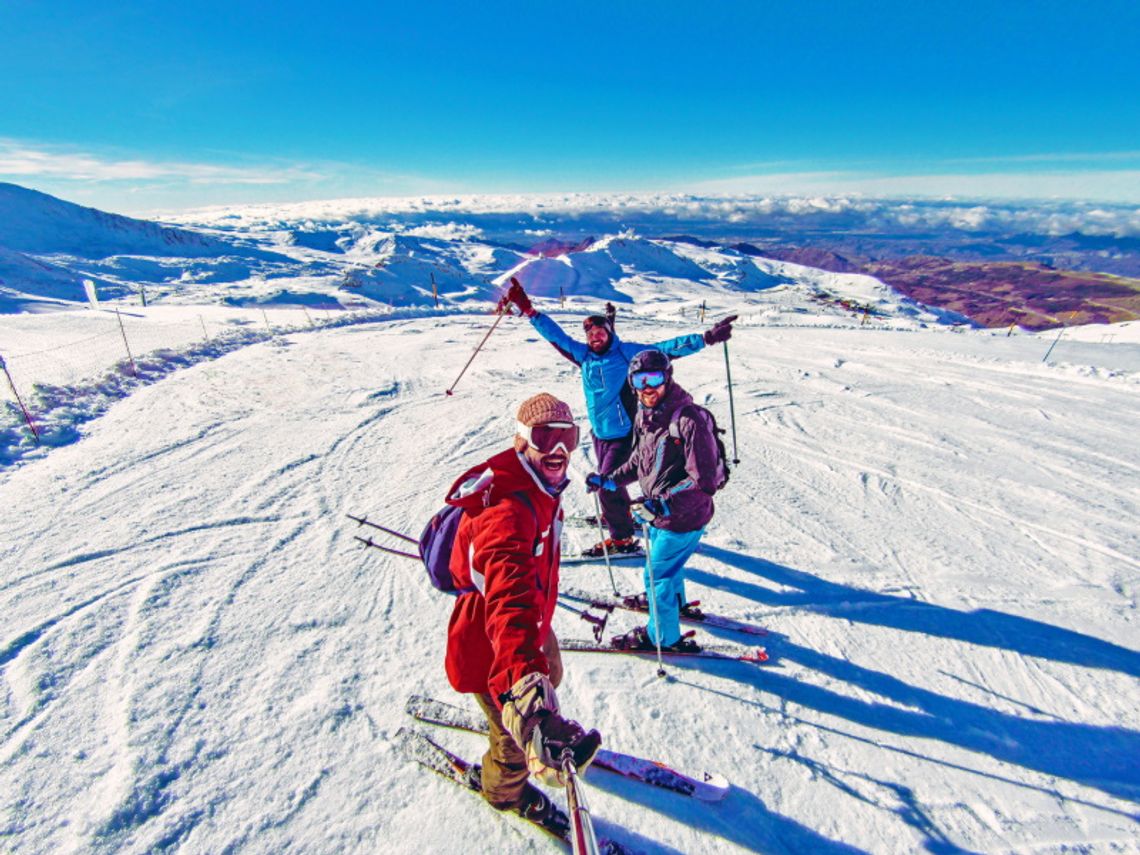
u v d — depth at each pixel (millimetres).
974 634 3143
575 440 1478
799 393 8328
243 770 2182
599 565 3842
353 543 3926
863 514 4609
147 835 1917
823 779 2242
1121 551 4078
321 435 6074
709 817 2068
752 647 2969
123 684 2578
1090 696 2703
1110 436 6734
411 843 1937
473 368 9406
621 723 2490
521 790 1888
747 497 4871
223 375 8570
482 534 1406
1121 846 1992
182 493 4598
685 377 9328
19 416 6012
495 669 1259
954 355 11492
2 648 2758
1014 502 4879
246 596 3279
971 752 2383
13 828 1917
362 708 2504
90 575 3416
